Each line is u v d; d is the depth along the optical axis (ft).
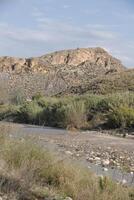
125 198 29.27
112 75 281.54
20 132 38.22
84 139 83.61
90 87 256.52
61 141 76.79
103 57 573.74
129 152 67.82
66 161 34.91
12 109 156.15
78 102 125.39
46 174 32.14
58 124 117.60
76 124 112.16
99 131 102.73
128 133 97.76
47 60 570.46
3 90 104.68
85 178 32.07
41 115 133.08
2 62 545.44
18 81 440.04
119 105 117.91
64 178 31.76
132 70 282.36
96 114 117.80
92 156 59.52
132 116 105.09
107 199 28.35
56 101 158.20
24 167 30.30
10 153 33.35
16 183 27.61
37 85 433.89
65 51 595.88
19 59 553.23
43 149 35.35
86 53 586.04
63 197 28.19
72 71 509.76
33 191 28.17
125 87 233.14
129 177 42.73
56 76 474.90
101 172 44.27
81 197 28.50
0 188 26.48
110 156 61.77
